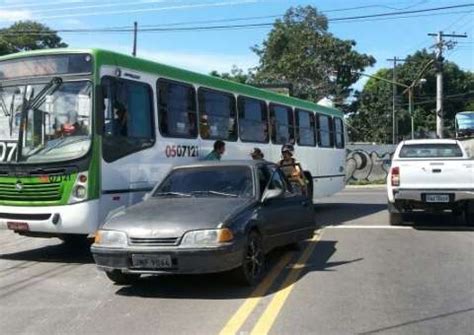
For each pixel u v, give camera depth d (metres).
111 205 10.91
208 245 8.23
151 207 9.17
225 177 10.12
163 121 12.34
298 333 6.74
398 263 10.63
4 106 11.16
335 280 9.30
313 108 20.23
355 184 37.25
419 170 15.05
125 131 11.30
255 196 9.78
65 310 7.86
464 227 15.38
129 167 11.34
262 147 16.55
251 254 9.03
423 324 7.04
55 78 10.91
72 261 11.23
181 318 7.39
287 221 10.55
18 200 10.94
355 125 82.38
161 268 8.27
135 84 11.62
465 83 95.88
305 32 68.00
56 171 10.69
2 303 8.27
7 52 49.62
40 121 10.92
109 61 11.02
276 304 7.93
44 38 58.53
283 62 66.69
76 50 10.88
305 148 19.44
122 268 8.40
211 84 14.20
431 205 15.10
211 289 8.80
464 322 7.12
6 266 10.82
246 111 15.80
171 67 12.77
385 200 24.41
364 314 7.45
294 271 10.00
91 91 10.73
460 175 14.88
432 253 11.63
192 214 8.66
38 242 13.49
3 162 10.98
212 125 14.14
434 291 8.59
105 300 8.34
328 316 7.38
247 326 7.01
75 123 10.77
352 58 67.19
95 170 10.64
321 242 13.03
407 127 85.00
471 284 9.01
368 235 14.09
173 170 10.50
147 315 7.55
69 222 10.64
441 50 46.59
